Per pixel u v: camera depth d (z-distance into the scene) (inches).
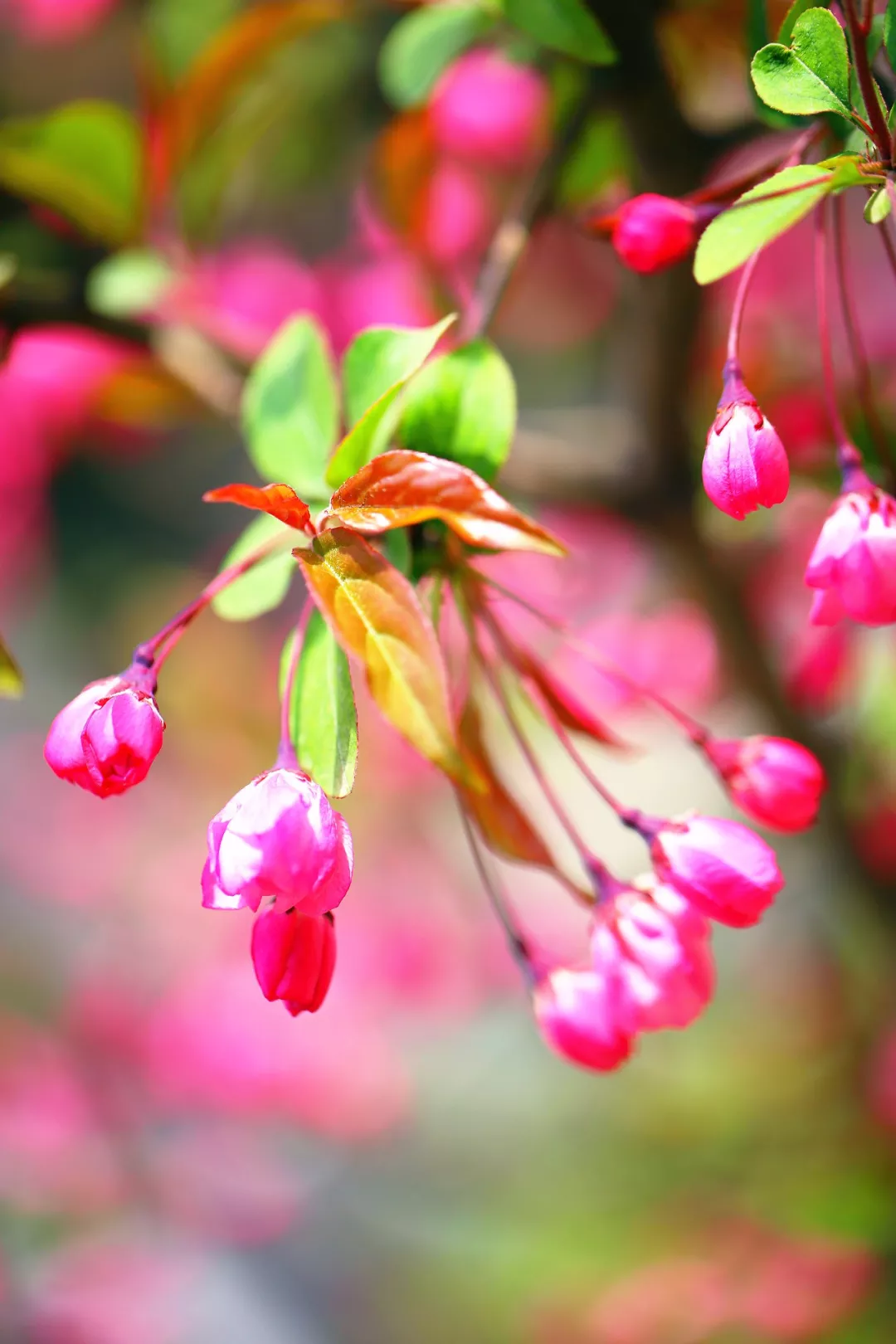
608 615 38.6
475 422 21.8
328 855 20.2
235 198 37.2
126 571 65.1
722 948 48.8
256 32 27.8
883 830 33.4
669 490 28.1
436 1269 48.8
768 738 22.7
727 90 26.9
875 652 28.8
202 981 55.9
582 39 22.9
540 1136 50.8
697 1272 41.4
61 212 28.1
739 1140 43.5
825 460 26.8
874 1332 39.0
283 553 21.9
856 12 20.5
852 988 43.5
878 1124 41.1
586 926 52.0
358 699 41.8
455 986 53.6
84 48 39.7
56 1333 50.2
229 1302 52.5
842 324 32.8
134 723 20.6
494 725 31.9
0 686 22.8
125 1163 53.5
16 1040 55.0
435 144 29.7
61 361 31.3
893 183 20.0
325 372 23.0
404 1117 54.0
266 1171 54.8
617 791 52.5
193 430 48.0
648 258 21.5
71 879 59.2
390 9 28.4
